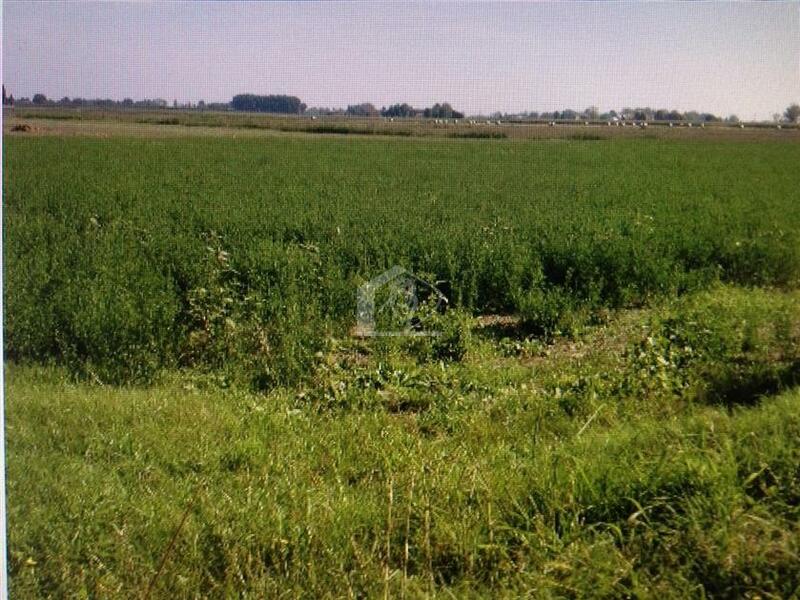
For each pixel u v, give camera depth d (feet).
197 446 16.05
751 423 15.85
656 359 19.84
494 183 37.22
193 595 11.66
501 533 12.64
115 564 12.44
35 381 19.86
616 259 26.21
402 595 11.30
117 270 24.76
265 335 21.72
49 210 31.35
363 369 20.70
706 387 19.04
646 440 15.66
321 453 15.85
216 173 36.96
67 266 25.66
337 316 23.70
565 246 27.30
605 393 18.71
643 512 12.48
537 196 35.19
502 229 29.48
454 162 40.52
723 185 37.14
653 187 36.91
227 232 29.32
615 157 42.45
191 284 24.20
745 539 12.01
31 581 12.15
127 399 18.65
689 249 28.50
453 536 12.35
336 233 29.12
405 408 19.19
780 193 35.55
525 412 17.94
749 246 28.73
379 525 12.93
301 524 12.84
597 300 24.94
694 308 23.82
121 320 21.16
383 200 33.91
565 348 22.62
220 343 21.58
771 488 13.00
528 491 13.58
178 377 20.66
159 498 14.11
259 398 19.27
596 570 11.68
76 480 14.69
